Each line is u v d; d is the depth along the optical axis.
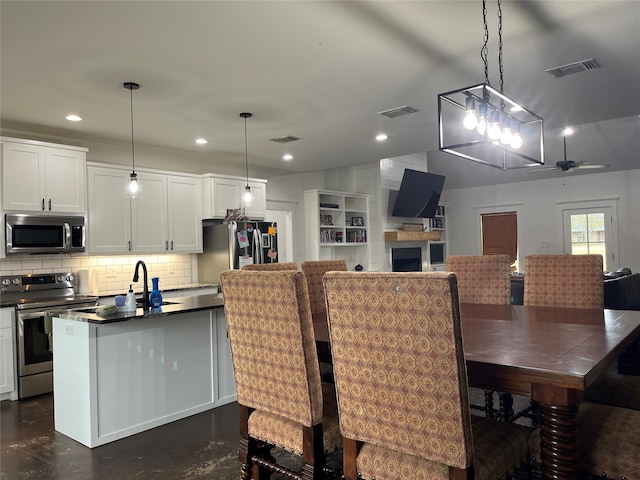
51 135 4.79
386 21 2.64
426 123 4.70
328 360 2.11
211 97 3.76
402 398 1.46
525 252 9.41
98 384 2.96
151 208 5.30
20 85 3.41
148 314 3.05
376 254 7.71
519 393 1.58
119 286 5.34
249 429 2.00
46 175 4.36
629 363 2.51
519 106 2.62
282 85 3.55
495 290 3.41
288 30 2.70
